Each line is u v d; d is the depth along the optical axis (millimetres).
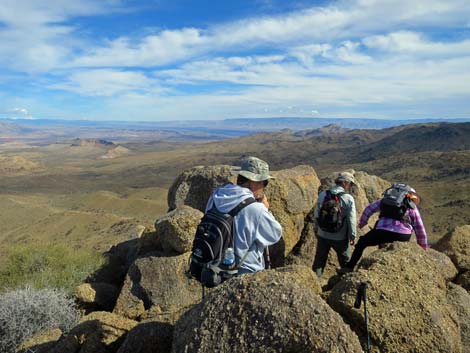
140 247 8320
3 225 151625
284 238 8422
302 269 4672
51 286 8352
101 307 7434
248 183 3951
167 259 7352
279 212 8477
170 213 7789
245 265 3672
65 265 9398
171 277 7152
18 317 6062
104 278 8984
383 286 4047
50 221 117812
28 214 163875
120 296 7062
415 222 5945
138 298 7055
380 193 11102
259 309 3055
